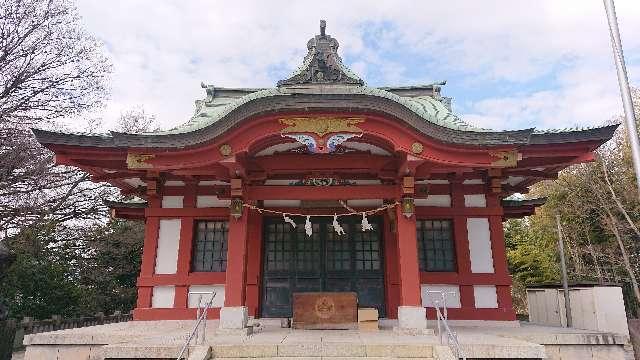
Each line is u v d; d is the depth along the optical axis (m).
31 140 21.23
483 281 12.83
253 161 11.91
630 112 7.45
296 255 13.80
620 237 23.31
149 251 13.27
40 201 22.83
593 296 11.50
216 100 16.25
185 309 12.87
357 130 10.69
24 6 21.16
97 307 25.06
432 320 12.59
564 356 9.23
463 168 11.28
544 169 12.98
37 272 21.41
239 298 10.74
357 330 11.05
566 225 25.45
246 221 11.44
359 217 14.02
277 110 10.52
